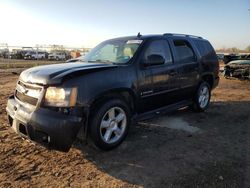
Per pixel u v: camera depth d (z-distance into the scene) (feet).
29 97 12.51
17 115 12.63
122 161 12.68
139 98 15.16
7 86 36.88
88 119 12.76
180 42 19.33
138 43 16.24
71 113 11.85
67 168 11.96
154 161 12.70
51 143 11.65
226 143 15.16
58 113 11.69
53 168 11.95
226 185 10.65
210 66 22.29
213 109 23.40
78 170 11.80
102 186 10.55
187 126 18.19
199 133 16.80
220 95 30.76
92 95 12.40
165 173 11.57
